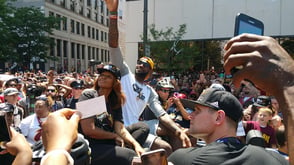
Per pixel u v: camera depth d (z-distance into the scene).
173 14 17.28
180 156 1.75
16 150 1.49
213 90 1.91
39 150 1.53
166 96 4.53
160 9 17.47
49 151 0.84
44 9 43.09
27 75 16.38
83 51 55.97
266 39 0.74
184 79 14.43
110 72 2.72
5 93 5.11
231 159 1.61
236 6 16.12
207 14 16.73
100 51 63.47
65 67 48.81
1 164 1.75
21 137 1.56
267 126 4.03
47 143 0.87
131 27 18.00
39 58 38.78
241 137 3.23
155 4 17.53
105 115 2.58
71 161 0.84
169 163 1.70
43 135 0.89
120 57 3.39
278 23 15.44
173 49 15.73
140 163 1.51
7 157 1.74
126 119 3.31
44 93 6.61
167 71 15.82
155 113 3.46
